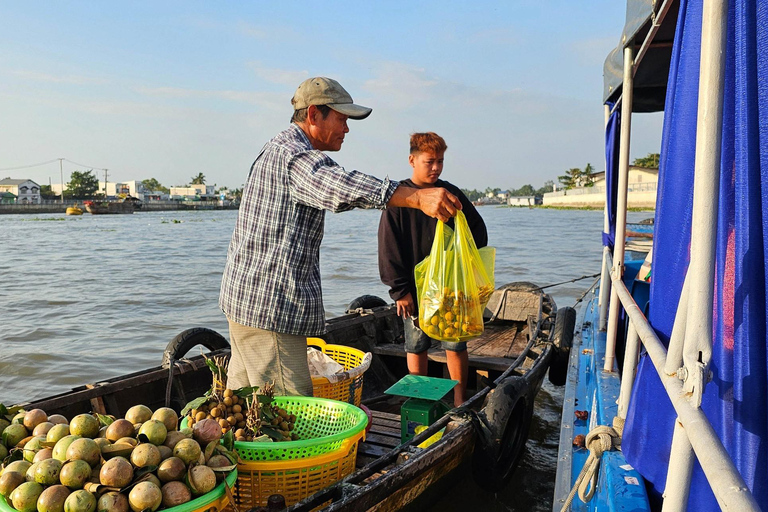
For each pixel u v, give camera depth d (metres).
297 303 2.94
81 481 2.09
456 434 3.38
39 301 12.38
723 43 1.32
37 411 2.58
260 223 2.89
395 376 6.00
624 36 3.41
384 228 4.18
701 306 1.35
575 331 5.80
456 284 3.33
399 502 2.90
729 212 1.64
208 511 2.22
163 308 11.68
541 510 4.06
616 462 2.37
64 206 103.62
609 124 5.11
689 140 1.85
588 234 34.53
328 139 3.07
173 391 4.33
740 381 1.56
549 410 5.97
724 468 1.08
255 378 3.04
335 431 3.04
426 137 3.91
